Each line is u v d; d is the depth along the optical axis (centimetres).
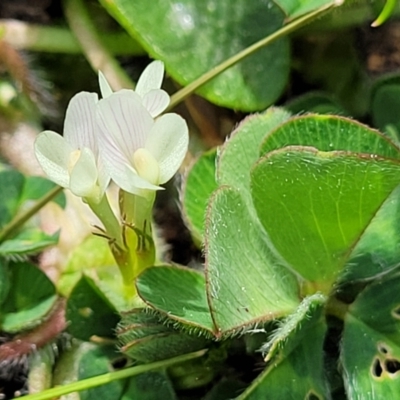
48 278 5
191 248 5
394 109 5
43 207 5
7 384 5
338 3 5
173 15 5
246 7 5
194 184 5
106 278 5
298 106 5
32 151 5
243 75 5
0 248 5
